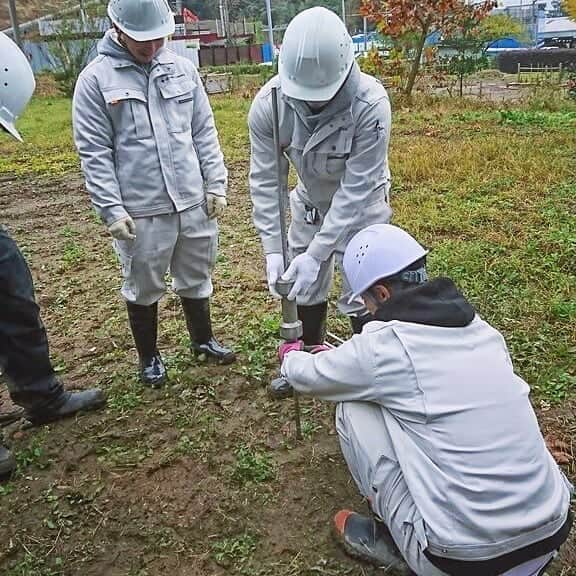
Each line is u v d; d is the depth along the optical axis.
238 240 5.89
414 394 2.02
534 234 5.41
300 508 2.76
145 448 3.16
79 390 3.67
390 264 2.17
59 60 22.75
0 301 3.11
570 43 28.48
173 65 3.28
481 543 1.91
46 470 3.07
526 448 1.98
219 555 2.55
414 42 14.20
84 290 5.01
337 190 3.00
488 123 10.89
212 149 3.49
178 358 3.88
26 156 10.53
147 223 3.28
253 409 3.40
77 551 2.62
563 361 3.62
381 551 2.44
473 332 2.09
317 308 3.45
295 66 2.61
